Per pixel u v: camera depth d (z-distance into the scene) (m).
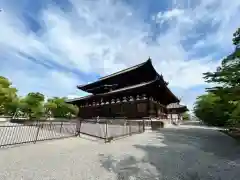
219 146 8.12
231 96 9.32
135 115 20.03
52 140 9.55
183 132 14.65
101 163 5.07
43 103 35.50
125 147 7.66
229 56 9.62
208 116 24.70
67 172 4.23
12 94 29.03
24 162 5.08
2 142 8.55
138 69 24.16
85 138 10.40
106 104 25.02
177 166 4.84
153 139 10.18
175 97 26.81
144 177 3.92
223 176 4.02
